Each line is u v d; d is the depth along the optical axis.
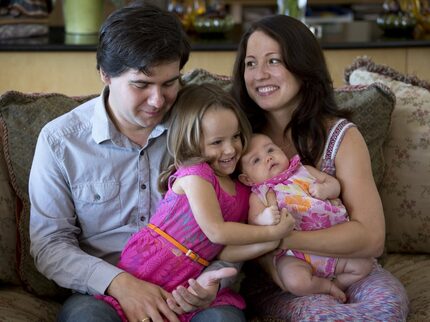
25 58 3.25
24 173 2.02
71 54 3.25
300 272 1.86
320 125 1.99
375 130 2.20
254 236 1.77
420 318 1.88
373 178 2.11
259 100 2.01
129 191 1.91
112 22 1.75
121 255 1.88
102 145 1.89
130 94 1.76
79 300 1.77
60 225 1.88
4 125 2.03
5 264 1.98
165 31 1.73
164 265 1.82
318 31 3.65
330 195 1.92
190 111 1.83
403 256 2.30
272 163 1.91
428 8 3.70
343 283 1.92
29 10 3.40
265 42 1.97
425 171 2.26
